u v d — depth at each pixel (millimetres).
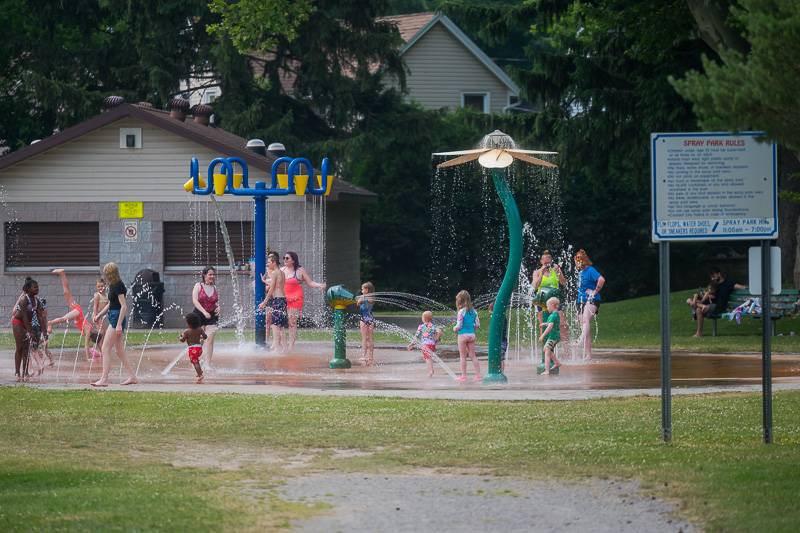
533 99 87500
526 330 74688
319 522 23391
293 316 60062
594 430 32719
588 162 86188
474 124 91750
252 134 117562
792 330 70938
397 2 181250
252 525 23109
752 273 30344
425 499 25281
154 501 24969
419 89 151750
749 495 24594
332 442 32062
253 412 37000
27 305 48062
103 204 82250
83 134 81625
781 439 30906
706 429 32594
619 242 129625
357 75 122375
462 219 125500
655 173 29984
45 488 26484
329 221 86250
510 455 29625
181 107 89000
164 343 64625
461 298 46500
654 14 72188
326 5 120438
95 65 123375
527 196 124625
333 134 127188
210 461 29969
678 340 65875
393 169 125875
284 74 132125
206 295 51656
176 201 81875
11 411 37750
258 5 78125
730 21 46875
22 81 117375
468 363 53750
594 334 72125
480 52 152875
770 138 27672
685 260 130875
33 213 82375
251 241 81938
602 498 25094
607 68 84188
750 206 30016
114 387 43969
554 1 83812
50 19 122312
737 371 48750
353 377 47938
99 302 54500
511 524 23141
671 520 23203
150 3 115062
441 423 34469
